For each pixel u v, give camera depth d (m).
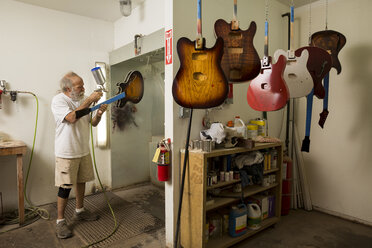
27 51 2.79
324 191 2.79
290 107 3.03
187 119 2.07
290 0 2.79
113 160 3.44
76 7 2.90
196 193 1.88
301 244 2.15
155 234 2.30
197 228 1.88
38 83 2.87
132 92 2.34
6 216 2.60
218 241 2.04
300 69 1.58
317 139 2.82
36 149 2.89
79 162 2.34
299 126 2.98
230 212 2.13
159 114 3.33
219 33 1.50
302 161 2.91
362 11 2.41
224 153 1.95
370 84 2.40
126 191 3.46
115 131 3.43
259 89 1.54
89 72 3.24
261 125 2.55
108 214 2.72
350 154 2.57
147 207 2.91
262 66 1.53
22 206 2.43
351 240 2.21
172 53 1.92
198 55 1.27
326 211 2.78
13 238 2.21
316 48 1.77
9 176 2.72
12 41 2.69
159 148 1.97
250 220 2.25
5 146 2.27
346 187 2.61
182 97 1.27
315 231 2.38
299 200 2.93
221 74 1.24
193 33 2.04
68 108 2.18
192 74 1.26
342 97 2.60
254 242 2.19
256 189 2.35
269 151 2.47
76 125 2.30
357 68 2.48
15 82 2.72
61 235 2.20
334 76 2.65
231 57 1.50
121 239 2.21
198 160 1.85
